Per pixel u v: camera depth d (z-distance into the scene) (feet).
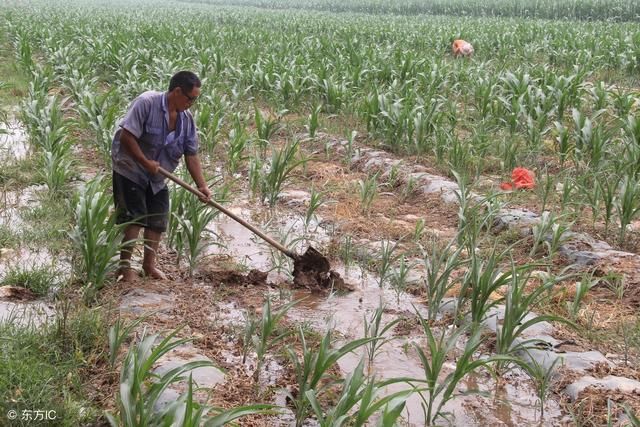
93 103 35.65
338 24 107.86
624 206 22.49
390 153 34.17
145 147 18.76
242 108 43.98
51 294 18.48
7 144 35.37
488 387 14.97
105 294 18.42
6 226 23.15
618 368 15.46
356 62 56.29
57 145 29.07
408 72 51.72
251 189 28.25
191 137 19.35
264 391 14.35
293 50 64.44
